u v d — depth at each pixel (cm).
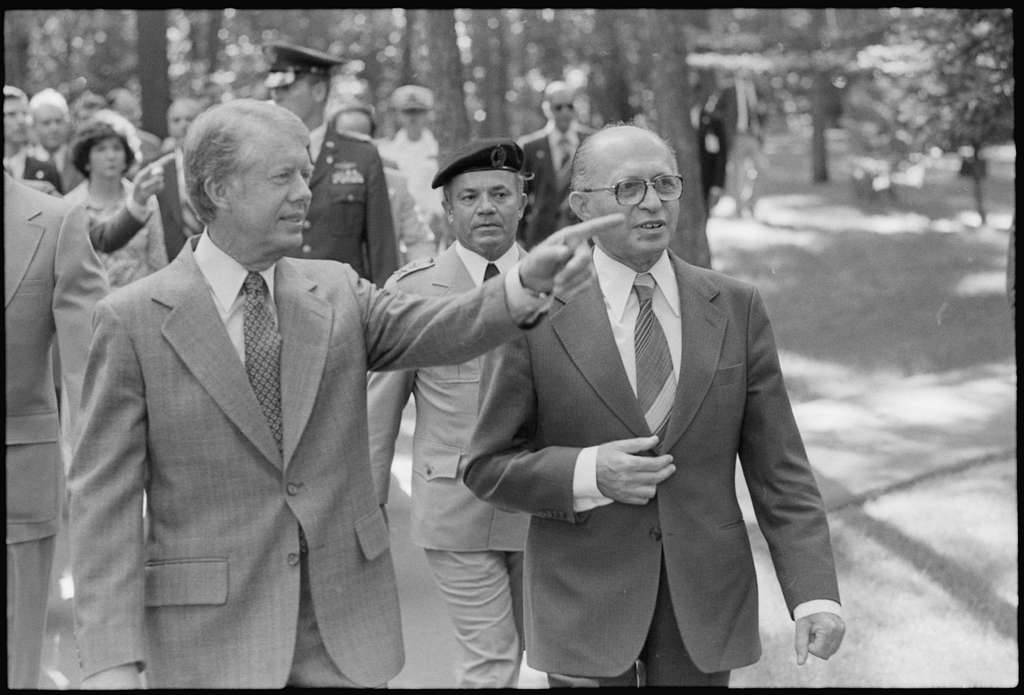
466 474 487
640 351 477
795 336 1570
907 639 757
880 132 2612
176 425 418
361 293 445
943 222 2320
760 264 2053
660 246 472
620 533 471
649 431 472
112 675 402
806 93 3919
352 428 432
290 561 421
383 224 983
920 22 1844
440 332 421
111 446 418
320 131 990
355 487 432
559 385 474
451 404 622
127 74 3594
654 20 1672
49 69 3525
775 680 713
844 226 2381
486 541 615
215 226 427
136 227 915
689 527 469
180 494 420
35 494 603
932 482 1009
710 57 2784
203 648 417
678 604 466
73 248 605
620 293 479
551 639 476
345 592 428
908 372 1380
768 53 2920
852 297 1764
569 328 475
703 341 475
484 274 644
